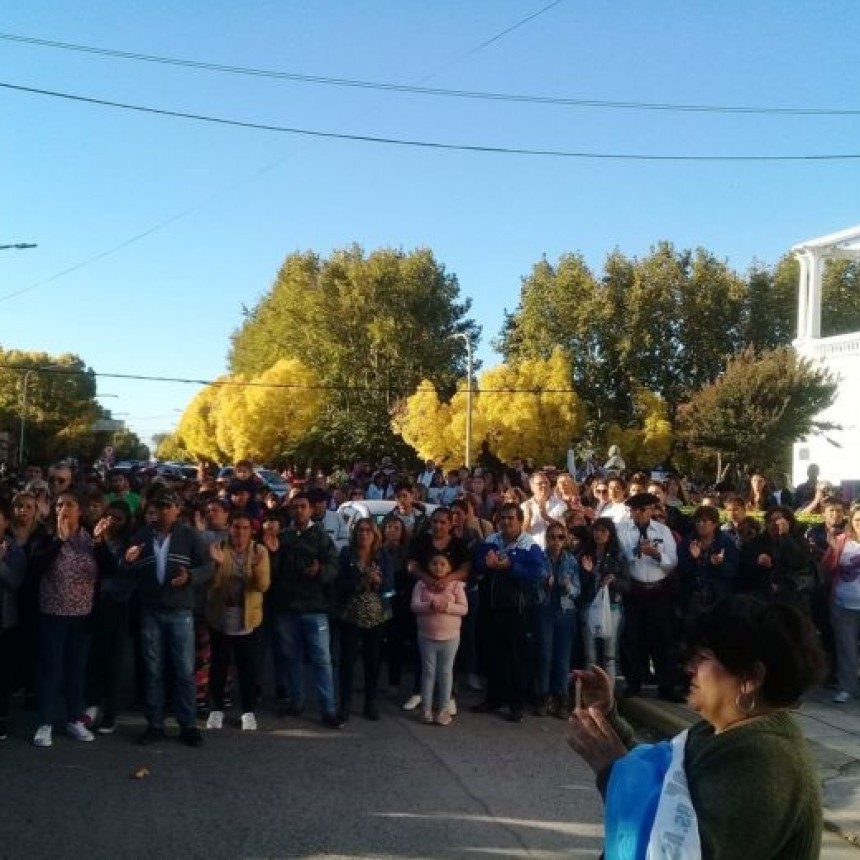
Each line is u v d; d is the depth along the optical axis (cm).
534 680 951
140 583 789
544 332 5834
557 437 5112
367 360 6112
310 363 6244
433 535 918
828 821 654
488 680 953
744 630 216
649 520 992
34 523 817
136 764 733
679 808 206
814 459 3672
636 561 980
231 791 677
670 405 5703
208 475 1647
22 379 7450
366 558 896
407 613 1042
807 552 1005
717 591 984
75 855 550
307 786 695
